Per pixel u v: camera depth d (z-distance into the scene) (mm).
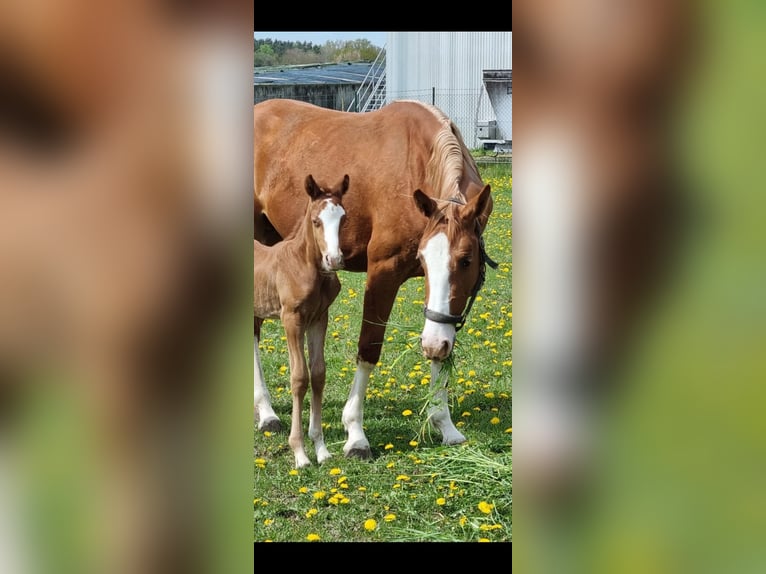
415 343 5273
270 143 4762
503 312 6102
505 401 4641
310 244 3900
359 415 4102
